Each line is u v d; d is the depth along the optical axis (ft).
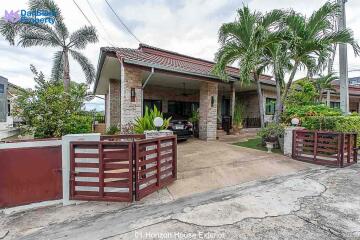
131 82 24.53
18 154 11.35
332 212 11.11
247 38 25.96
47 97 19.11
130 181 12.30
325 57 24.85
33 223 10.19
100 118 60.29
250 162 20.89
